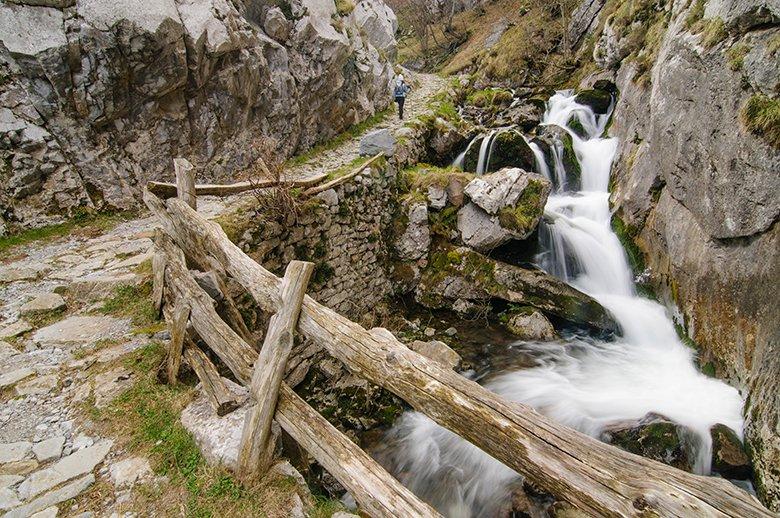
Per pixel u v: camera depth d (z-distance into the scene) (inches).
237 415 128.9
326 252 281.1
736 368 200.5
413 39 1374.3
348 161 405.1
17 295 193.3
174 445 122.7
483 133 470.6
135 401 139.7
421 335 297.9
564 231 340.8
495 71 749.9
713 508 53.8
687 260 249.0
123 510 104.3
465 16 1170.6
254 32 354.0
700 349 231.6
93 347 166.1
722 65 222.1
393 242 340.2
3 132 231.0
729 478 172.9
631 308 293.0
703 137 234.8
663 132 285.9
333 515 106.2
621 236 330.6
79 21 239.0
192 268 193.3
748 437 176.6
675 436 177.8
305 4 407.8
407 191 355.6
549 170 426.6
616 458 64.7
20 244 235.5
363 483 92.6
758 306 187.3
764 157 185.8
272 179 249.9
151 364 156.6
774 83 185.8
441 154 475.5
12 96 234.4
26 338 171.0
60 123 251.1
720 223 215.6
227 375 184.7
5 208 236.2
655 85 320.2
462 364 260.5
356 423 221.9
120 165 281.3
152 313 185.9
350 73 494.6
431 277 333.1
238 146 353.1
